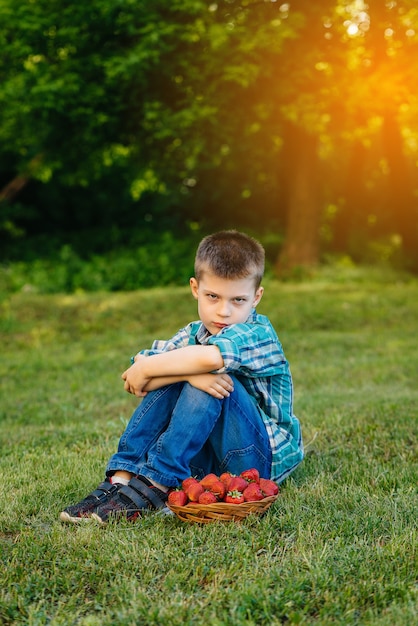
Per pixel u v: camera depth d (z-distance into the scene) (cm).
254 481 285
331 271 1535
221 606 213
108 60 1242
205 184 2088
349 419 455
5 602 219
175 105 1371
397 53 1303
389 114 1445
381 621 204
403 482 330
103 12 1202
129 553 250
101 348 917
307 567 238
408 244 1886
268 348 301
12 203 2072
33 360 848
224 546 254
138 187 1867
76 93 1302
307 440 412
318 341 890
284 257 1567
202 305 300
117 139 1465
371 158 2164
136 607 213
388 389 590
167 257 1561
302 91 1262
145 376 288
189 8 1198
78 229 2211
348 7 1341
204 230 2142
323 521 279
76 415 541
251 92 1295
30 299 1223
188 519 273
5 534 281
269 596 218
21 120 1505
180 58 1259
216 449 297
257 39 1180
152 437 296
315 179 1556
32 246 1912
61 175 1669
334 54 1258
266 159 1622
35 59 1398
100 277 1446
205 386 281
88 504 285
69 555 251
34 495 324
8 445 439
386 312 1106
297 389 611
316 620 209
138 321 1083
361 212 2288
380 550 247
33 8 1288
